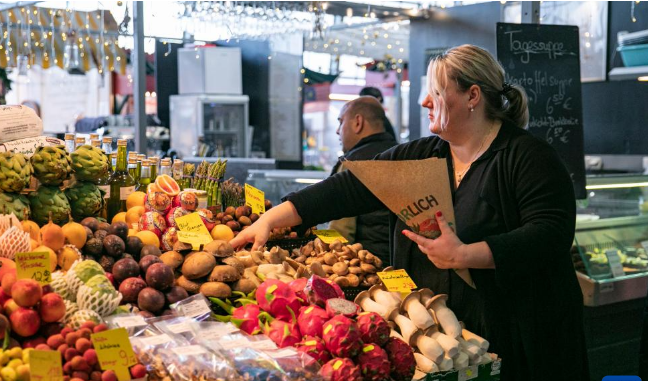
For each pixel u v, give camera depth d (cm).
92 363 176
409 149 278
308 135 1479
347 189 278
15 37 732
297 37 950
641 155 695
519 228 234
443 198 231
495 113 254
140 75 525
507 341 246
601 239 442
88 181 258
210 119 986
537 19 492
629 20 685
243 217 304
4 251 212
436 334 235
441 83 249
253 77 1020
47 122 1336
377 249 359
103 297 198
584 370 255
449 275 255
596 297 416
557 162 243
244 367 189
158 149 953
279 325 215
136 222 268
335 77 1125
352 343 200
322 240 296
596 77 714
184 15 584
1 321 178
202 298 225
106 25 771
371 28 838
